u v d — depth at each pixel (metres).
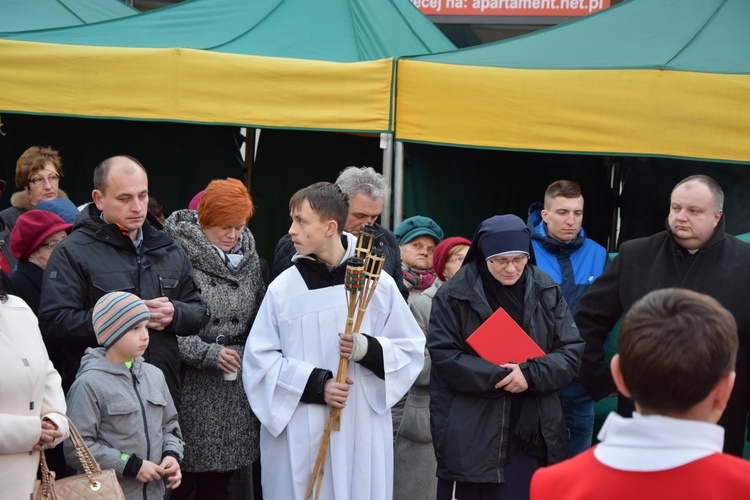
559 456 5.57
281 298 5.39
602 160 9.94
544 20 12.91
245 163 10.64
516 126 7.88
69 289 5.16
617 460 2.50
